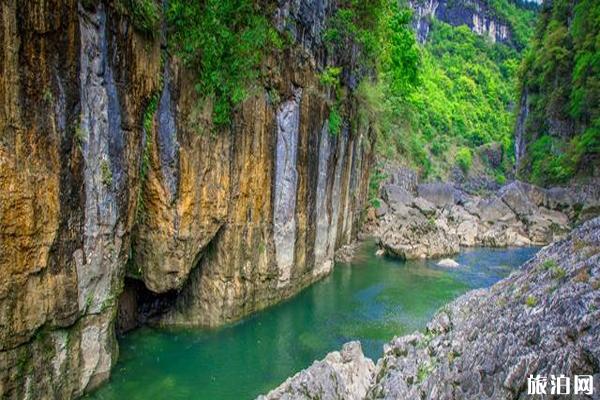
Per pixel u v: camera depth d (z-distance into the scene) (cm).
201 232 1434
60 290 984
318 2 1916
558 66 5719
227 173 1494
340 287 2125
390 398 924
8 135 853
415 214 3997
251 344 1448
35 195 908
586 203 4406
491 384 741
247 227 1614
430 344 1026
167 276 1380
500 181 8006
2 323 867
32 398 944
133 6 1116
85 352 1082
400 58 3650
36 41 888
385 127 3825
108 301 1141
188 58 1327
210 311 1553
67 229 993
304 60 1825
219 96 1425
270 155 1691
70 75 970
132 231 1312
